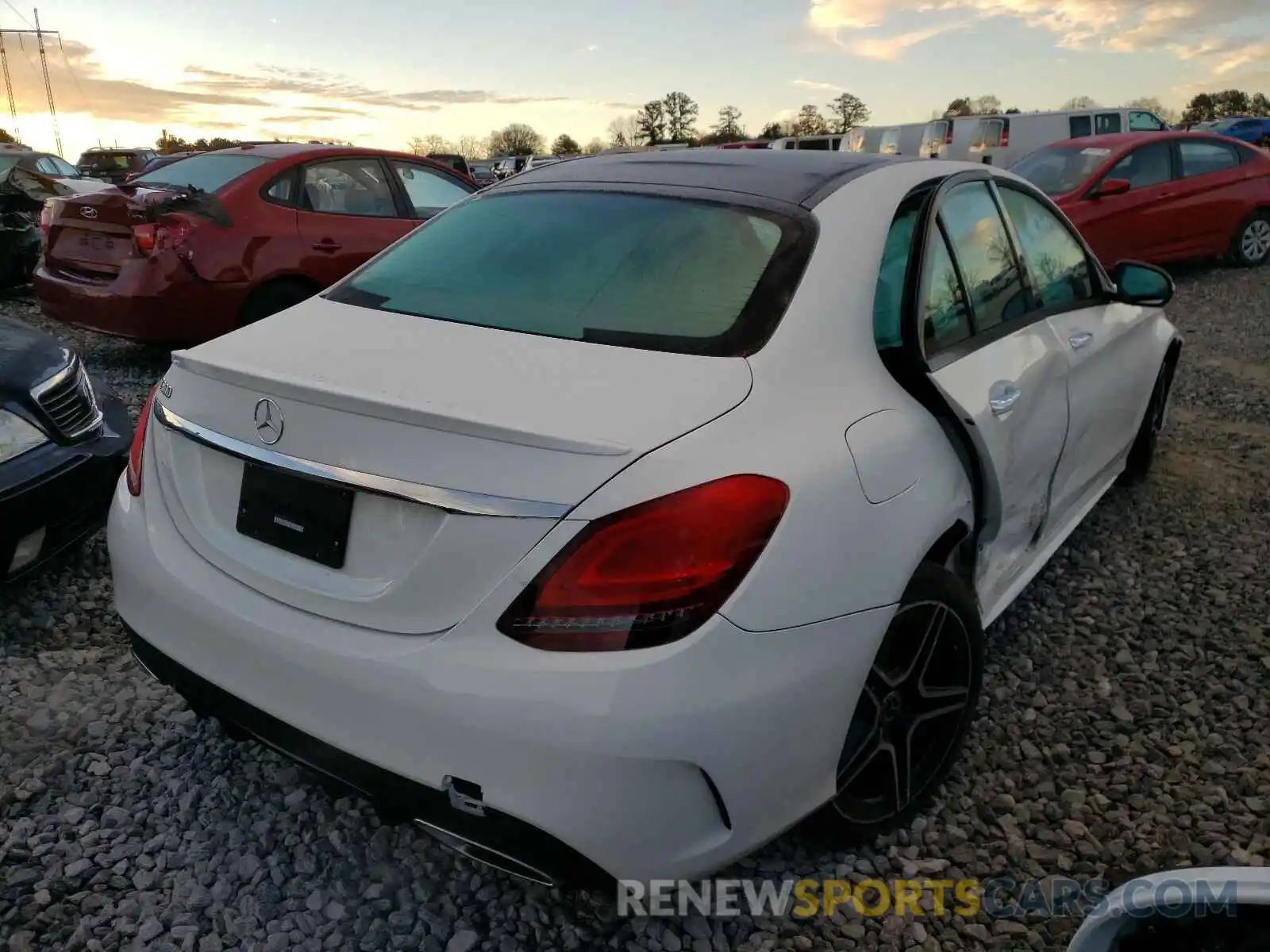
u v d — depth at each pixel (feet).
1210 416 19.19
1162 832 8.04
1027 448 9.12
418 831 7.70
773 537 5.80
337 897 7.09
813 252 7.40
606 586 5.42
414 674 5.65
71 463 10.89
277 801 8.04
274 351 7.00
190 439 6.82
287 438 6.23
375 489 5.82
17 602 11.18
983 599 9.21
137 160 79.77
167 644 6.89
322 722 6.06
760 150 9.62
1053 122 56.95
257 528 6.51
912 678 7.50
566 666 5.41
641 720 5.36
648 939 6.86
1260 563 12.79
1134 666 10.37
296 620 6.18
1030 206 10.91
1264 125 108.27
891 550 6.61
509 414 5.78
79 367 11.91
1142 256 33.35
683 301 7.09
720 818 5.89
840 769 6.90
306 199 20.66
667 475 5.55
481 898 7.14
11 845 7.47
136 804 7.96
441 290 7.82
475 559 5.56
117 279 18.92
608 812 5.46
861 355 7.24
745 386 6.31
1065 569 12.60
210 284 18.99
